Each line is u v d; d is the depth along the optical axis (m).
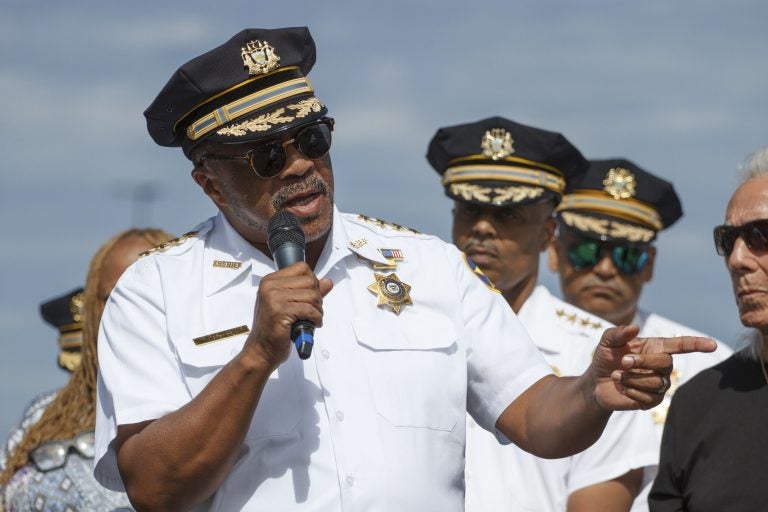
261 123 7.21
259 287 6.62
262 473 7.00
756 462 8.47
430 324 7.34
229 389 6.62
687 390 8.95
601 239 13.55
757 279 8.59
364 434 7.02
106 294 10.53
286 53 7.45
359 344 7.20
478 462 10.01
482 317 7.53
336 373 7.12
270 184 7.24
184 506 6.86
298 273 6.61
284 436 7.01
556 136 11.64
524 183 11.52
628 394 6.74
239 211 7.33
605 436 10.07
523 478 9.97
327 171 7.32
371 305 7.33
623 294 13.58
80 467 9.79
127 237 10.89
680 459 8.82
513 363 7.45
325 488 6.94
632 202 13.67
